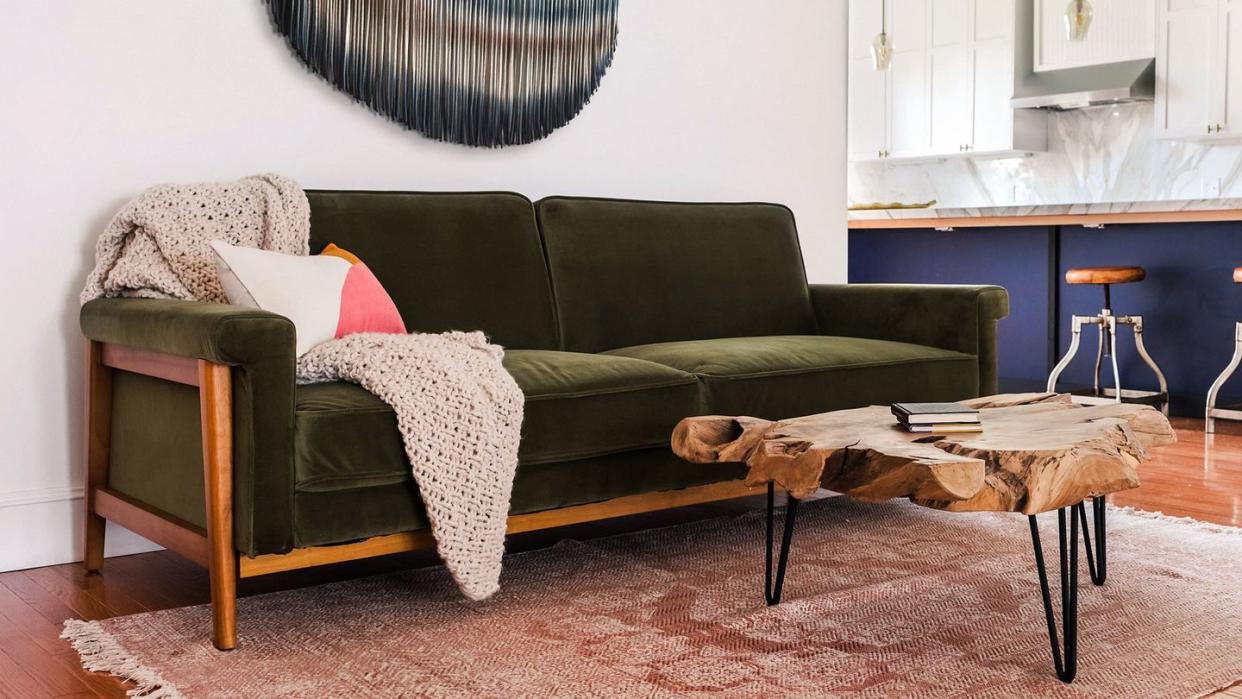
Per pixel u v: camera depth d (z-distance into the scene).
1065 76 6.80
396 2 3.19
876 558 2.73
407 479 2.23
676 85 3.90
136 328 2.31
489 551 2.27
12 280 2.71
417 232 2.96
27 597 2.49
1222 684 1.90
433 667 2.00
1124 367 5.70
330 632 2.21
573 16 3.57
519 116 3.47
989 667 1.97
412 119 3.26
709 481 2.74
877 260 6.75
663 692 1.87
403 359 2.29
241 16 2.98
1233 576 2.55
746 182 4.12
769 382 2.80
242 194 2.73
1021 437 1.93
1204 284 5.37
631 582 2.53
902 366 3.07
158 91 2.88
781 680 1.92
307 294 2.40
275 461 2.07
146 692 1.90
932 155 7.48
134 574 2.69
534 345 3.08
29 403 2.75
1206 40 6.13
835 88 4.38
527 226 3.18
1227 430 4.87
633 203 3.43
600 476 2.54
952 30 7.28
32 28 2.70
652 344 3.16
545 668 1.99
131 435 2.56
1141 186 6.79
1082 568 2.62
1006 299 3.27
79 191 2.78
